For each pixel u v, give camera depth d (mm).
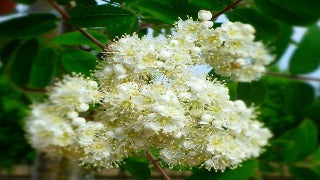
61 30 358
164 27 352
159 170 320
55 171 351
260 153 347
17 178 791
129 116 302
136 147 305
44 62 367
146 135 301
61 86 298
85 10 309
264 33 326
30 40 354
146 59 304
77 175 354
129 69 305
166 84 306
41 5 355
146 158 326
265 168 363
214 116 305
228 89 329
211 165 308
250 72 328
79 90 293
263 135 326
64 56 361
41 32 331
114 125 305
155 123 295
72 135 292
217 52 319
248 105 342
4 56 360
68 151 299
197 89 302
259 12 315
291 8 296
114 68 303
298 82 340
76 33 338
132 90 300
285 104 346
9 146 756
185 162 313
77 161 310
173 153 306
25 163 798
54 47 364
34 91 366
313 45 324
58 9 316
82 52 357
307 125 352
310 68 329
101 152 301
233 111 308
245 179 318
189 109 307
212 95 306
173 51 307
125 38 308
